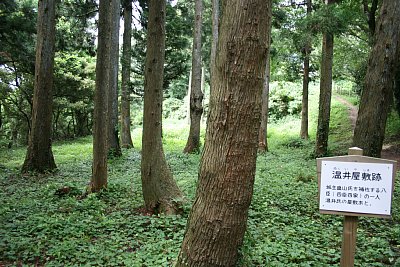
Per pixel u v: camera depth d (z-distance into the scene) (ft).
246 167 11.04
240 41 10.71
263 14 10.77
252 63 10.78
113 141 56.13
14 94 89.86
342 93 140.87
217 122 11.09
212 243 11.21
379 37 25.25
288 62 86.58
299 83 115.65
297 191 29.19
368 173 11.07
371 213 11.07
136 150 67.97
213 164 11.12
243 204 11.18
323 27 40.57
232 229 11.16
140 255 16.48
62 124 129.18
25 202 27.02
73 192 29.58
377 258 15.65
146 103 24.31
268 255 15.51
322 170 11.43
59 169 45.34
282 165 45.55
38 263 16.29
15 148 86.79
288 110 111.04
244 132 10.93
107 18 28.73
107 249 17.46
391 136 61.00
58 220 21.58
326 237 18.52
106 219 22.09
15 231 20.11
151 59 24.14
